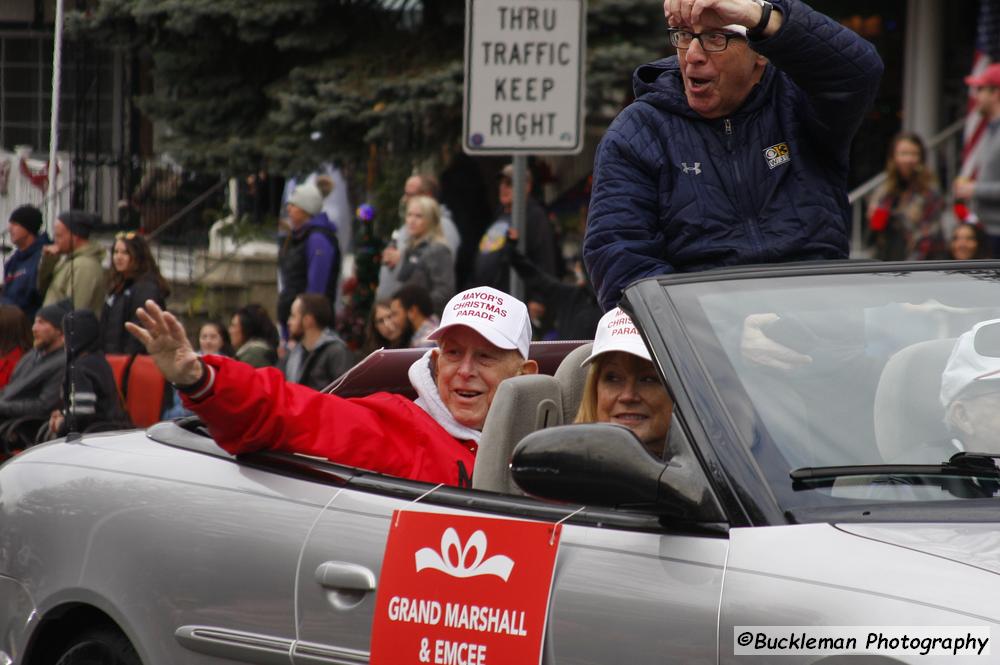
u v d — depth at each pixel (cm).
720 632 1083
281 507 1449
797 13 1557
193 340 5072
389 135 4588
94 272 4212
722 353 1209
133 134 6331
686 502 1126
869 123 5334
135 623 1535
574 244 4994
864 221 4794
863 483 1136
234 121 4956
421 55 4644
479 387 1647
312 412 1525
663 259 1677
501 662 1227
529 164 4278
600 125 5253
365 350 3416
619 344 1404
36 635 1648
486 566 1256
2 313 4000
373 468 1555
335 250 4350
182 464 1583
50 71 7538
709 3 1561
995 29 4703
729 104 1650
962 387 1204
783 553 1082
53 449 1747
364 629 1338
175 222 5984
